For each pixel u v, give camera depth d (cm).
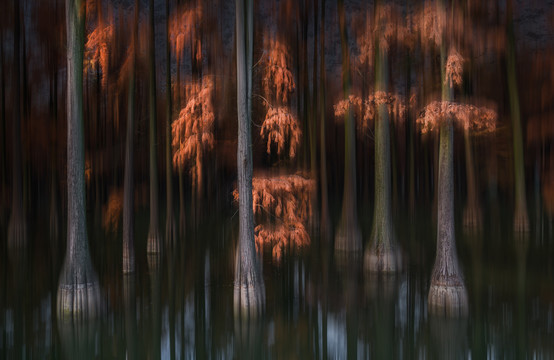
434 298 1143
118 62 1728
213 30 1847
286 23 2427
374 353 957
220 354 985
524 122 3016
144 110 2220
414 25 1376
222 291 1445
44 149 3095
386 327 1099
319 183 3497
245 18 1202
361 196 4316
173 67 2069
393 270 1569
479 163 3478
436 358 920
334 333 1081
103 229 2739
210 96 1457
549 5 2738
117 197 2245
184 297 1386
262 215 1395
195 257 1945
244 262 1190
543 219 2898
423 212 3481
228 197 2597
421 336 1038
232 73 1752
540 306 1208
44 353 990
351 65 1869
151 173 1922
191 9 1767
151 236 1936
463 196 4175
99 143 2581
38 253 2084
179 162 1500
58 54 2616
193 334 1098
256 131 1456
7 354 981
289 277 1585
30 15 2633
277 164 1441
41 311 1266
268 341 1048
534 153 3231
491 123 1113
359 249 1948
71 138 1187
